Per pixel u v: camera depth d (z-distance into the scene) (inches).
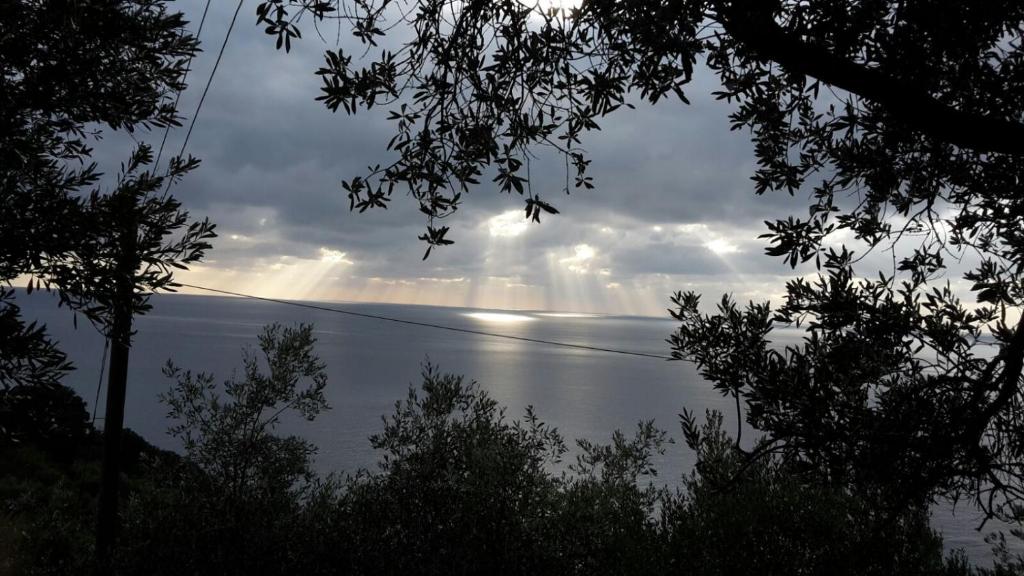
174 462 447.2
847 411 161.0
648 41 130.3
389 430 420.8
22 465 751.7
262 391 452.1
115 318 184.5
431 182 159.2
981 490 152.7
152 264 186.4
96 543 410.9
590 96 150.0
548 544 378.6
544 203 155.6
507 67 153.6
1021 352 151.0
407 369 7342.5
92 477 789.9
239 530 401.1
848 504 279.0
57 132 187.6
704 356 182.2
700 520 324.8
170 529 401.1
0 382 152.2
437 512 399.9
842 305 169.3
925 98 130.6
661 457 2207.2
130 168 201.8
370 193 161.2
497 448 402.3
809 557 292.0
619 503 389.1
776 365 169.8
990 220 191.9
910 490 156.1
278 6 147.1
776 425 165.2
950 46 151.0
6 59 164.9
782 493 304.2
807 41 138.7
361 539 388.5
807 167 203.8
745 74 180.1
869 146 195.0
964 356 161.3
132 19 180.5
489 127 156.9
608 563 366.0
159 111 202.4
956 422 150.4
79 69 174.2
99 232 174.2
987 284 185.2
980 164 192.2
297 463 445.1
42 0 166.4
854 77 131.3
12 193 168.2
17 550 460.1
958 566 294.8
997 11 147.5
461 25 153.9
